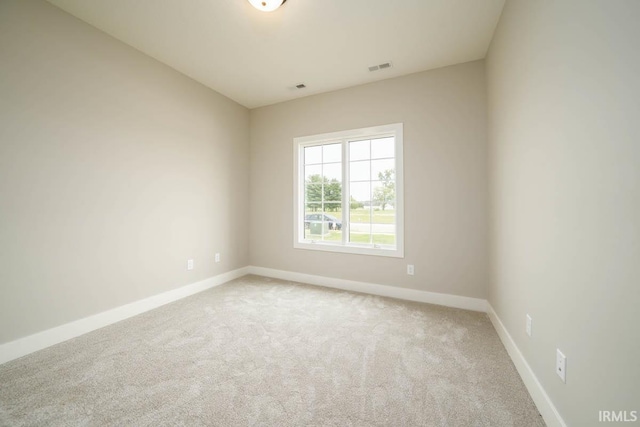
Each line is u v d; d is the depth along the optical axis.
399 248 2.87
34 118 1.79
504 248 1.93
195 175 3.04
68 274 1.97
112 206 2.25
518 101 1.61
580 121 0.97
